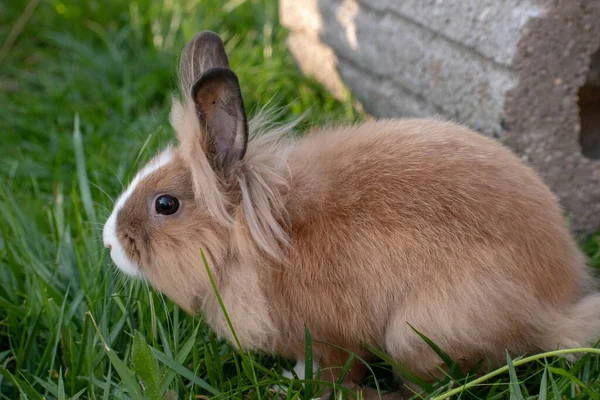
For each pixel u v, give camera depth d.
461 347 0.75
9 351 0.81
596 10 0.84
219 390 0.77
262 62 1.17
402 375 0.78
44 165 1.03
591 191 0.90
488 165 0.77
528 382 0.77
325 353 0.79
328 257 0.76
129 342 0.81
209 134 0.75
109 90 1.14
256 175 0.77
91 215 0.91
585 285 0.81
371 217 0.76
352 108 1.08
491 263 0.74
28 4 1.28
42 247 0.90
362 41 1.04
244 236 0.76
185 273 0.77
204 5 1.24
